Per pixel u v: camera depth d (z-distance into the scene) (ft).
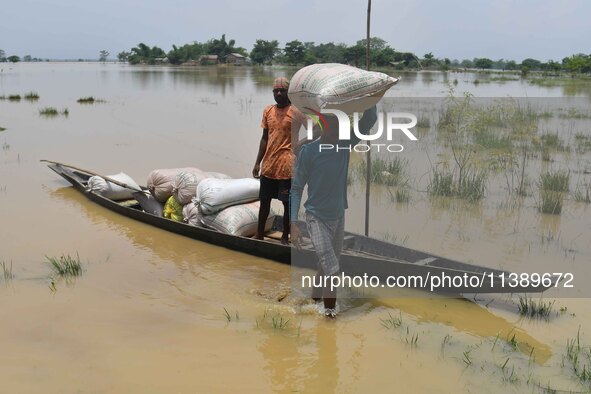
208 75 190.80
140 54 405.39
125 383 12.01
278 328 14.62
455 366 12.82
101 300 16.20
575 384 12.03
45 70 262.88
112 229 22.95
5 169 34.04
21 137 46.32
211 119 59.62
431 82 128.47
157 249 20.70
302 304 16.11
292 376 12.40
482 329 14.65
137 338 13.98
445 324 14.96
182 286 17.37
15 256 19.57
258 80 151.02
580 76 175.73
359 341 14.02
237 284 17.54
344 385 12.07
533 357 13.19
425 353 13.41
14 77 172.86
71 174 31.37
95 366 12.64
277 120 19.58
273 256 19.47
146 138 46.50
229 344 13.78
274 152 19.69
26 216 24.56
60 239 21.56
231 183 21.67
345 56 190.39
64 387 11.81
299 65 287.89
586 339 14.03
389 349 13.61
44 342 13.69
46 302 15.94
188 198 22.86
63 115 62.39
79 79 158.30
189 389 11.84
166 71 241.14
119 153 39.75
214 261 19.53
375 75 13.76
